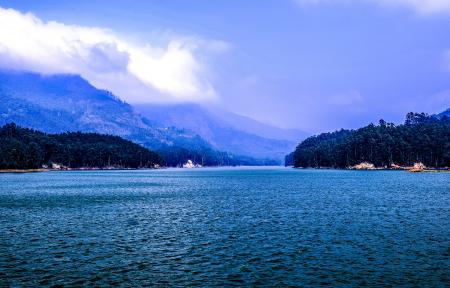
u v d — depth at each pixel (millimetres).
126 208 76188
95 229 53188
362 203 82312
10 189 125000
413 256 38188
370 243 43750
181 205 81188
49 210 73125
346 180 175125
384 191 112375
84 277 32375
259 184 154750
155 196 102938
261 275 32719
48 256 38781
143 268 34781
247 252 40125
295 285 30312
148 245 43469
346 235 48219
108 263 36375
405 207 74750
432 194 101562
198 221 59875
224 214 67375
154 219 61969
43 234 49594
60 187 135750
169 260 37344
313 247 42062
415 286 30062
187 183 165375
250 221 59562
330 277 32094
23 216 65125
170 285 30500
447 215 64250
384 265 35281
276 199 92812
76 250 41219
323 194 104875
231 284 30641
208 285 30469
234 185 150375
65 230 52375
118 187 138500
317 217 63062
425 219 60125
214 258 37938
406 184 142250
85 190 123250
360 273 33094
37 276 32625
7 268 34781
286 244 43562
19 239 46594
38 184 151000
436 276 32250
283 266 35188
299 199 92188
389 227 53406
